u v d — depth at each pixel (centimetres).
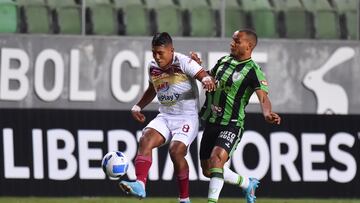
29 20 4591
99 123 4434
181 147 2952
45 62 4481
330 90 4678
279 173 4516
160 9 4694
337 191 4562
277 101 4650
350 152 4597
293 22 4778
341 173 4572
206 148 3120
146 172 2928
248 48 3055
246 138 4497
